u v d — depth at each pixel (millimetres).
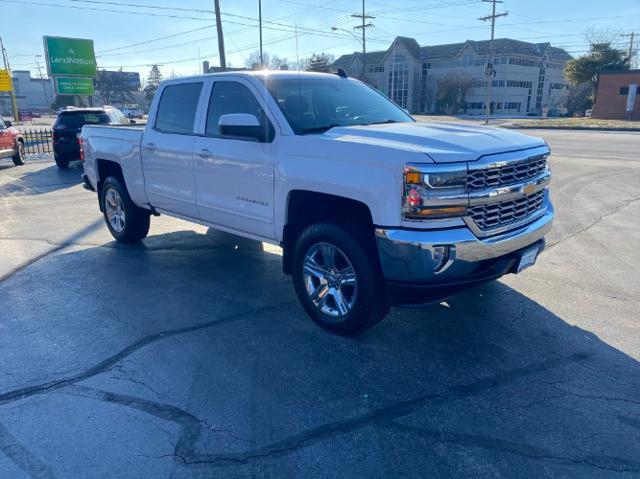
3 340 4012
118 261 6020
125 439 2842
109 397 3238
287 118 4320
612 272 5523
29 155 20016
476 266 3592
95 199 10227
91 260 6059
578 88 74812
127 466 2633
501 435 2873
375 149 3555
